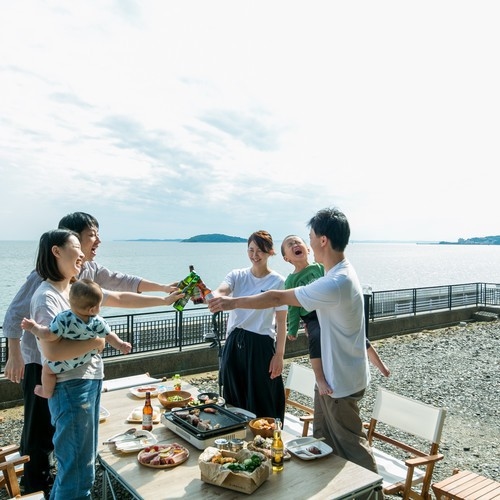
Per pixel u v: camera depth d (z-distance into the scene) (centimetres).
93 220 375
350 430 310
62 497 256
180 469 279
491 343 1267
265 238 404
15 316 324
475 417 681
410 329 1451
